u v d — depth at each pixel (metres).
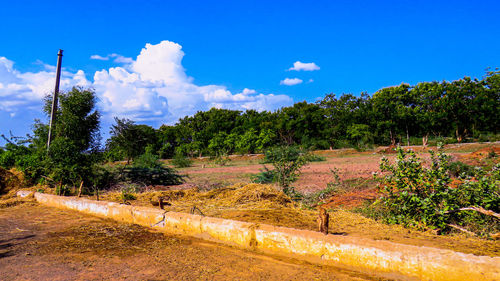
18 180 12.38
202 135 48.94
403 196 5.27
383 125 34.16
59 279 3.51
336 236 3.78
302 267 3.65
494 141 28.31
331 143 39.84
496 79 29.95
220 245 4.60
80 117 13.64
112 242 4.88
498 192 5.09
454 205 4.97
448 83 31.70
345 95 40.31
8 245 4.86
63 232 5.59
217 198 8.23
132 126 27.73
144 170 14.00
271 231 4.21
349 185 9.41
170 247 4.55
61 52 13.92
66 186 10.52
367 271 3.43
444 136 34.25
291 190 9.12
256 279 3.32
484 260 2.87
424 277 3.10
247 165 26.28
